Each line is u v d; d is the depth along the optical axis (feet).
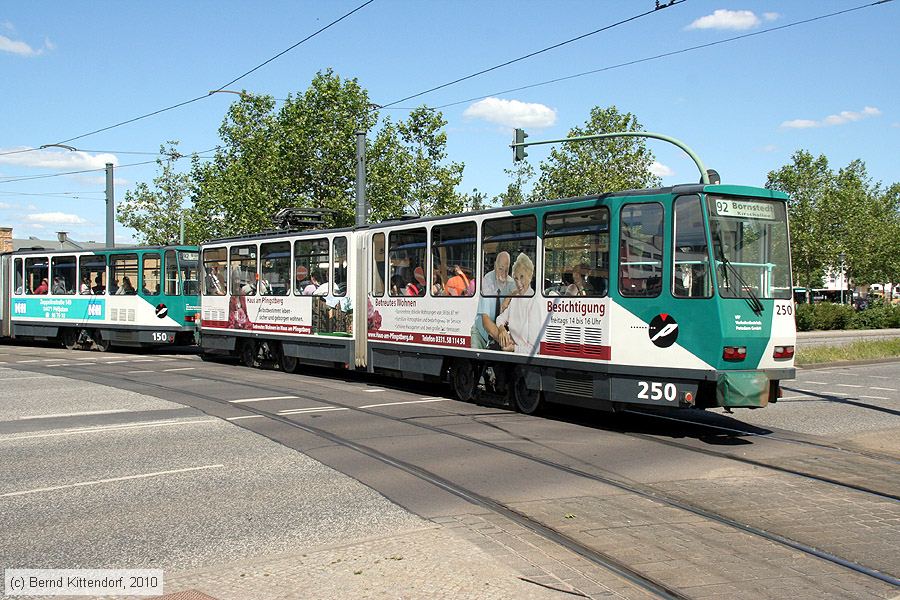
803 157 165.37
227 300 72.54
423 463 31.14
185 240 148.87
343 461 31.48
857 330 138.72
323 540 21.50
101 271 90.17
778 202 37.81
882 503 25.88
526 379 43.55
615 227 38.63
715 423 42.11
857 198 167.84
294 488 27.22
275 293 66.23
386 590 17.52
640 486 27.86
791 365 37.47
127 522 23.35
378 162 110.93
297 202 111.65
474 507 24.95
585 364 39.75
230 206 113.50
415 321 52.16
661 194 37.32
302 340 62.95
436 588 17.63
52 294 96.12
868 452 34.40
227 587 17.85
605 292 38.93
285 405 46.50
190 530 22.52
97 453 33.06
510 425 40.19
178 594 17.51
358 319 57.57
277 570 18.95
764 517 24.13
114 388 54.54
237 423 40.14
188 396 50.34
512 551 20.47
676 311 36.63
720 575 19.15
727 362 35.70
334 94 111.14
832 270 186.50
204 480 28.37
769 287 37.09
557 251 41.70
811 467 31.14
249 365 71.15
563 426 40.24
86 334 93.04
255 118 122.72
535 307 42.83
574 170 150.20
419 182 112.37
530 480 28.53
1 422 40.70
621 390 38.24
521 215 43.91
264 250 67.67
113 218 113.80
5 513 24.35
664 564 19.88
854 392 57.00
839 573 19.44
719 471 30.27
